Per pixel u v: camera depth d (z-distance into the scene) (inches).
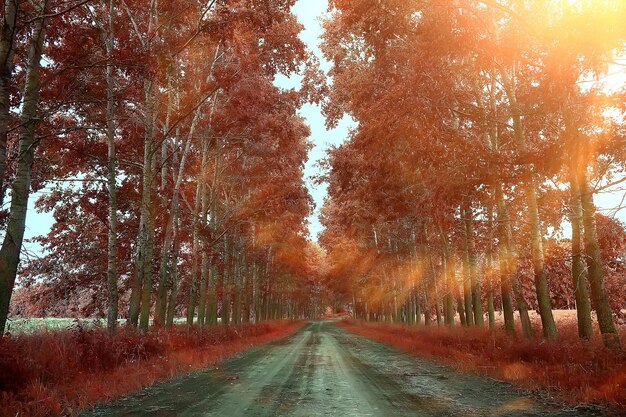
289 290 2876.5
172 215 890.7
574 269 500.4
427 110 538.6
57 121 735.7
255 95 853.8
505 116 608.4
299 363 613.0
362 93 743.1
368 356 720.3
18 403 281.9
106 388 355.9
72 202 995.9
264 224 1398.9
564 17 377.7
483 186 531.5
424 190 823.7
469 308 1053.2
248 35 783.7
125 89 650.8
